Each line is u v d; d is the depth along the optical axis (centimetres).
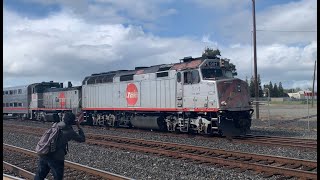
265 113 4138
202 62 2056
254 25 3247
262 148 1559
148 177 1088
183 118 2155
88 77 3102
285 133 2164
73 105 3272
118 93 2684
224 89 1948
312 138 1870
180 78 2142
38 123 3619
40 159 847
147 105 2389
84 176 1097
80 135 852
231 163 1209
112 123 2805
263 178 1034
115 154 1504
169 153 1438
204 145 1716
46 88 4025
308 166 1158
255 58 3259
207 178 1060
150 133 2284
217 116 1936
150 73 2372
